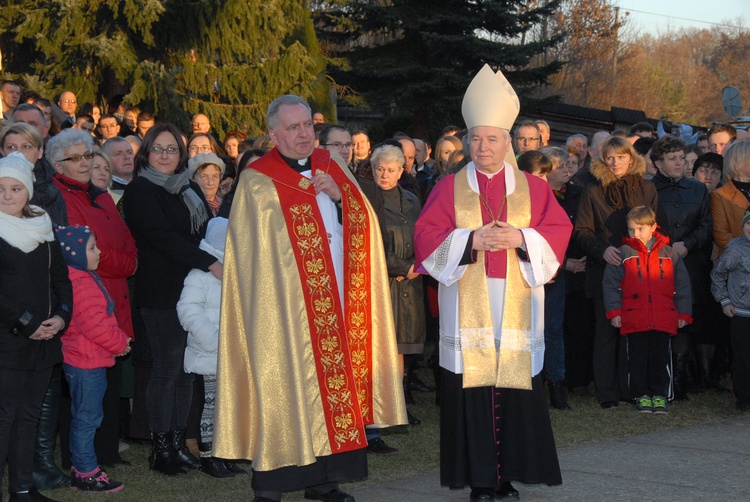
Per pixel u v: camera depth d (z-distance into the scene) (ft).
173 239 15.80
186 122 45.78
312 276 13.89
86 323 14.75
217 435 13.70
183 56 48.16
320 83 53.93
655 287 20.95
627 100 161.27
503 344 13.70
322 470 13.87
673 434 18.47
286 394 13.53
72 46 43.96
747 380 21.06
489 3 64.34
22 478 13.78
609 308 21.07
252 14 47.55
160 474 16.16
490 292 13.97
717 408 21.52
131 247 16.89
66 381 15.53
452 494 14.60
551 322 21.12
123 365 18.08
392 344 14.55
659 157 23.02
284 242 13.83
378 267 14.64
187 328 15.76
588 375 22.98
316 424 13.64
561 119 71.05
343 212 14.35
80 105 44.34
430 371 25.43
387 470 16.38
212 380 16.25
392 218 19.19
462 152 20.81
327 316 13.91
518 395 13.89
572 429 19.20
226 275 13.92
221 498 14.78
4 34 47.09
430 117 66.49
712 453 16.76
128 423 18.57
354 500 14.26
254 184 13.98
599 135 24.75
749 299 20.85
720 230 22.66
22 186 13.50
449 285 13.82
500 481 13.79
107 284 16.12
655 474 15.31
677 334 22.67
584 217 21.63
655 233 21.36
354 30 68.33
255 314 13.62
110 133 27.78
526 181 14.30
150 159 16.33
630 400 21.50
